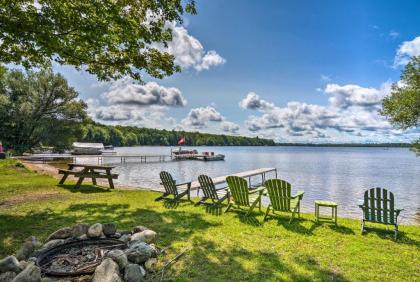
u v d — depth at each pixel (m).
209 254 4.68
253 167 32.62
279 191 6.75
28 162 27.66
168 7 7.38
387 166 35.22
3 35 6.25
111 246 4.39
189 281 3.76
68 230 4.77
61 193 9.89
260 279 3.86
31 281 3.24
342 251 4.95
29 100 36.38
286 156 66.19
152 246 4.54
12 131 35.53
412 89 14.26
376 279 3.94
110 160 39.34
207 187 8.27
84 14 6.42
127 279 3.60
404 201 13.27
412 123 14.44
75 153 47.88
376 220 6.04
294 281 3.82
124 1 7.16
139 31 7.34
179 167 32.06
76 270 3.61
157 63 8.46
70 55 7.19
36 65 7.98
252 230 6.05
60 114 37.41
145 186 15.28
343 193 14.94
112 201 8.77
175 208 7.99
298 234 5.85
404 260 4.59
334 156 68.62
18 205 7.89
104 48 7.52
